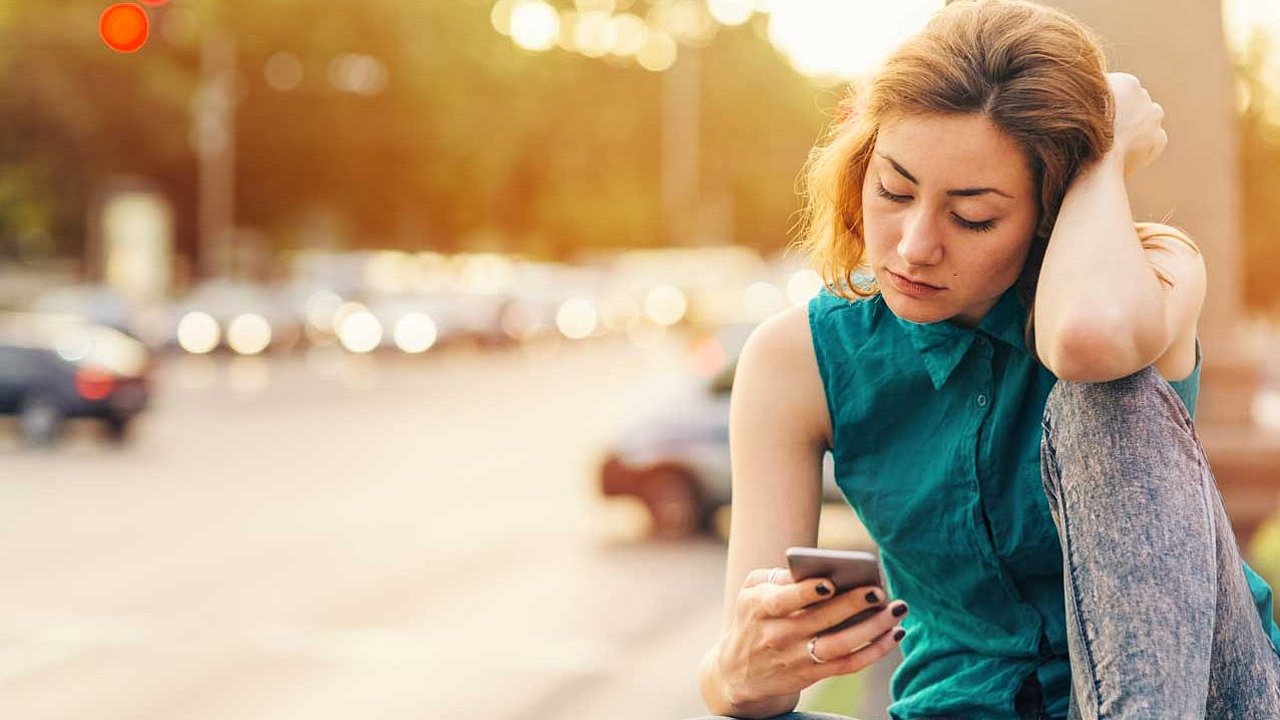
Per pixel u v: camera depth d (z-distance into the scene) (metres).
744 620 1.57
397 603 8.23
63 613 7.95
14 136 36.66
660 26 64.81
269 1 40.16
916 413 1.72
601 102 58.44
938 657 1.79
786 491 1.78
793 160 66.62
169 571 9.17
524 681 6.50
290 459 15.46
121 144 38.31
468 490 13.08
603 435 17.95
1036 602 1.71
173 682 6.49
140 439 17.31
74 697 6.23
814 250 1.78
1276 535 4.44
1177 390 1.63
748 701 1.62
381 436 17.88
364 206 44.38
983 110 1.52
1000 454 1.67
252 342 31.25
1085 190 1.57
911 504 1.71
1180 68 4.59
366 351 32.53
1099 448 1.48
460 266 40.00
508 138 46.41
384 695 6.26
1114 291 1.48
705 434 10.61
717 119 65.81
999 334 1.64
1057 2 4.05
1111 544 1.45
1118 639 1.43
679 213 57.88
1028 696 1.71
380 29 42.31
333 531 10.78
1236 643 1.56
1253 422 5.23
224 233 37.47
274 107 42.62
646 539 10.55
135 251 36.91
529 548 10.12
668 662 6.90
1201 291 1.62
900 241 1.59
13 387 16.38
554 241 53.66
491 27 46.06
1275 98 20.08
